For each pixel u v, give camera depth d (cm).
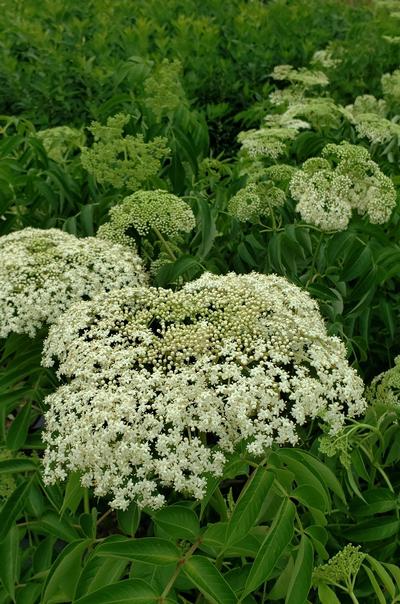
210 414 79
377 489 92
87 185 138
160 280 110
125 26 320
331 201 111
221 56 296
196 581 73
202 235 116
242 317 87
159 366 83
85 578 79
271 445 82
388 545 93
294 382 82
